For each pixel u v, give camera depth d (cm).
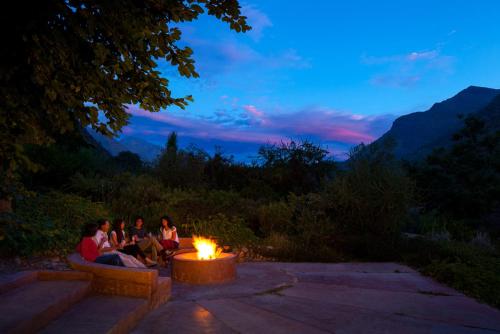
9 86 344
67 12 330
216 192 1573
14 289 527
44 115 388
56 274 593
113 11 345
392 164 1255
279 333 490
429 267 901
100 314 477
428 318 576
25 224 883
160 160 1741
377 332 505
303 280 813
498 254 1127
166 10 384
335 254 1081
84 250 678
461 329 529
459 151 2025
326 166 1864
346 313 585
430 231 1492
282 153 1919
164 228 1015
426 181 1952
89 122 396
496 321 574
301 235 1200
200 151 1811
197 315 555
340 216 1254
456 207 1889
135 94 418
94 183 1434
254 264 990
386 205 1184
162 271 891
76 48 357
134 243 904
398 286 779
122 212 1294
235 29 413
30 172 1319
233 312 573
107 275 576
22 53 336
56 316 466
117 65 381
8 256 846
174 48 405
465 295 734
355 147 1302
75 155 1558
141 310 527
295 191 1805
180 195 1427
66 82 365
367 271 926
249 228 1319
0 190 500
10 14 313
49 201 1130
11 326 380
